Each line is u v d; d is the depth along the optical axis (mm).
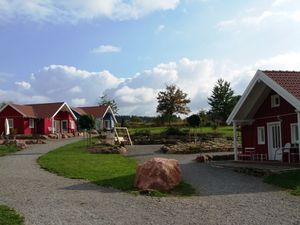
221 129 58594
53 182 18859
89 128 43469
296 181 17891
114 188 17297
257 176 20625
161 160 17609
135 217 12102
